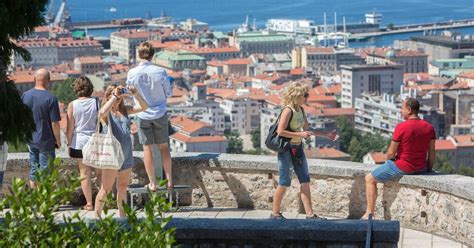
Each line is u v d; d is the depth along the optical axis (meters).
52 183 9.95
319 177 16.22
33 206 9.85
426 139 15.26
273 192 16.66
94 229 10.15
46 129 16.00
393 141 15.27
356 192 15.99
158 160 16.55
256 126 182.88
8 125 11.37
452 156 142.38
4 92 11.30
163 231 9.94
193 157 16.94
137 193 16.34
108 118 14.77
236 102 183.00
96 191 17.06
